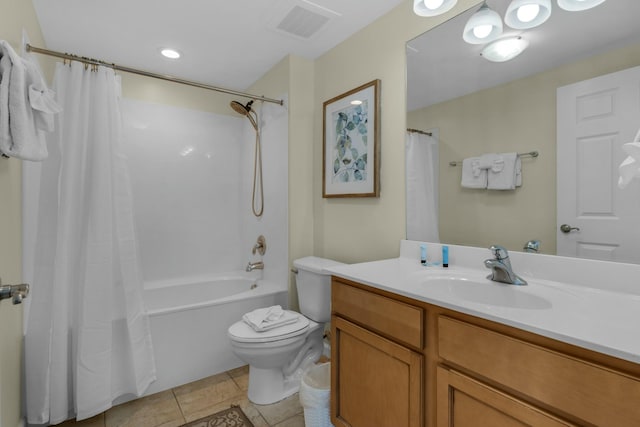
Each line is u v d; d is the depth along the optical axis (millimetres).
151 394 1860
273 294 2307
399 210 1772
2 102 989
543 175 1229
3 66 1000
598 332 709
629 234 1023
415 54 1685
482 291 1208
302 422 1621
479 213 1434
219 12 1832
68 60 1783
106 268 1649
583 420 676
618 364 641
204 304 2035
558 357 713
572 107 1149
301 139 2396
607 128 1066
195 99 2875
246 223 3010
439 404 973
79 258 1641
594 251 1100
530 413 754
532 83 1256
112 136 1745
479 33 1417
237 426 1588
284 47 2238
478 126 1434
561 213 1180
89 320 1595
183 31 2029
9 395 1290
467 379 895
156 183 2697
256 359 1688
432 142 1616
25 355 1524
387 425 1154
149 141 2662
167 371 1914
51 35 2049
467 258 1452
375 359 1206
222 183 3025
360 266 1503
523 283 1154
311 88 2438
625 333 705
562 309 878
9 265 1301
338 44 2191
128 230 1765
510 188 1328
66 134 1625
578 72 1134
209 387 1936
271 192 2590
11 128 1025
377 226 1905
